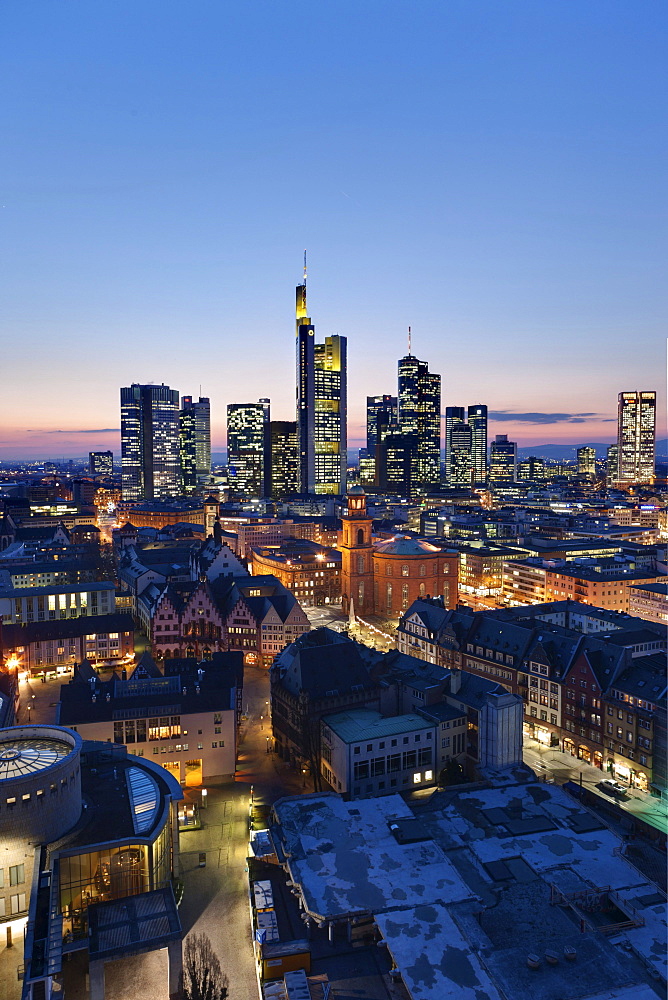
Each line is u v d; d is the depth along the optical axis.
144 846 82.38
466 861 84.62
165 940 68.50
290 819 94.75
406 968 66.50
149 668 148.25
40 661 195.00
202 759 125.75
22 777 78.62
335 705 132.62
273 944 72.50
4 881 78.00
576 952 68.69
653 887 79.44
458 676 135.88
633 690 129.38
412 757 124.12
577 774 132.62
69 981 74.31
